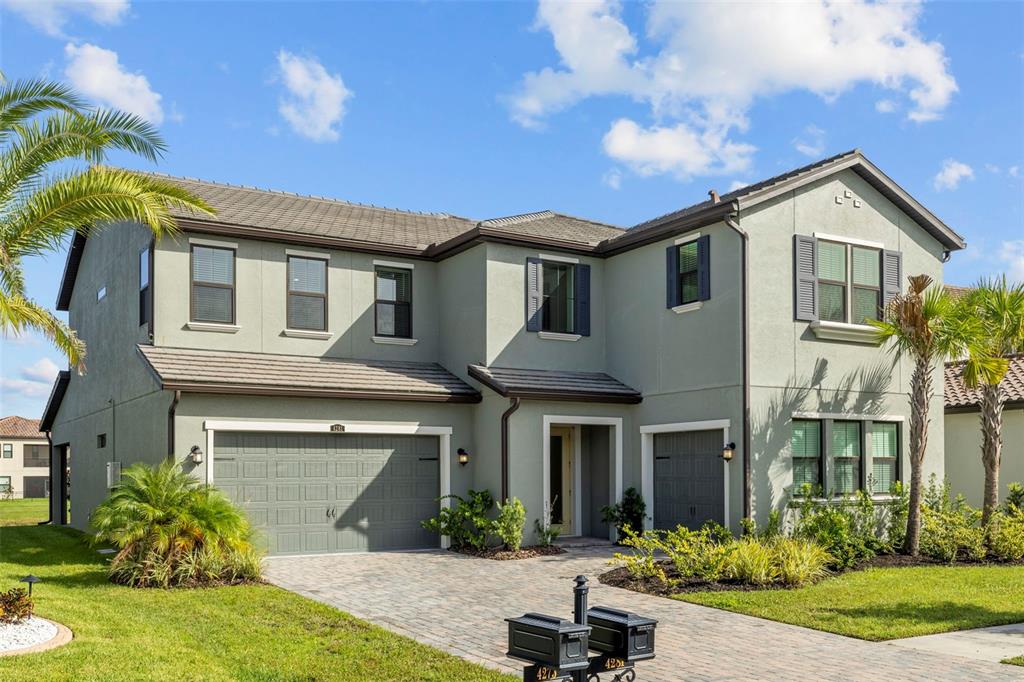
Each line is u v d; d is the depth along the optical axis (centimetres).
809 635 976
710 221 1677
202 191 2033
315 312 1881
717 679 791
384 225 2141
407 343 1981
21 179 1134
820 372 1691
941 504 1767
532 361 1881
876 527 1714
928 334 1558
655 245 1842
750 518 1568
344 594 1230
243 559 1312
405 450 1791
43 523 2573
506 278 1861
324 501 1689
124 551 1261
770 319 1636
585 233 2094
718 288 1669
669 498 1783
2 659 769
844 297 1745
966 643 937
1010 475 1961
